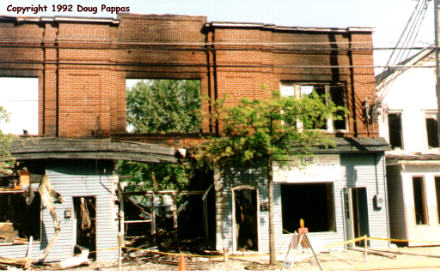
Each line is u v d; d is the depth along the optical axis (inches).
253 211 568.7
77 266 463.8
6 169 497.7
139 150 525.3
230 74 581.0
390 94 657.6
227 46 583.5
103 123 546.3
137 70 570.9
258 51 591.5
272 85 594.9
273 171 563.5
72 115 541.3
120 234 450.0
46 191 483.5
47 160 501.7
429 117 671.8
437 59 450.0
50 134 538.6
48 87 546.0
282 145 479.8
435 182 624.7
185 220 672.4
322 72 613.3
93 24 562.9
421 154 636.1
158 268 454.0
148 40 578.9
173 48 536.7
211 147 482.9
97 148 506.0
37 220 509.0
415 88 667.4
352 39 626.5
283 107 447.8
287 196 639.8
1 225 486.6
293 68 605.0
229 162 520.4
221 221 548.1
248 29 594.2
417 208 615.2
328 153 582.9
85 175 510.3
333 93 628.4
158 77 575.2
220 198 551.8
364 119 614.2
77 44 553.3
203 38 594.2
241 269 446.9
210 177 597.6
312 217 636.1
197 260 499.2
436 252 542.9
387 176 642.8
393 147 655.1
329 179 579.5
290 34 615.5
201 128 587.5
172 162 551.8
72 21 555.2
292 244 394.3
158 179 833.5
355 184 589.0
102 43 560.4
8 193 512.1
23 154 485.4
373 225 585.6
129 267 459.8
